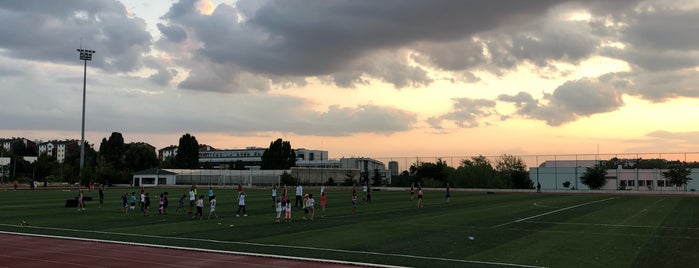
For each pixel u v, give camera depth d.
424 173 107.06
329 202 51.78
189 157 163.88
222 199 57.34
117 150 147.38
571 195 69.44
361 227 27.84
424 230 26.34
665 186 84.62
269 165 155.38
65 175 126.00
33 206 44.69
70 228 27.50
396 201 53.75
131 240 22.52
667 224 28.89
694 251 19.44
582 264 16.97
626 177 91.69
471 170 102.12
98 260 17.67
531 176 100.75
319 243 21.75
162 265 16.81
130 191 82.12
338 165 162.38
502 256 18.47
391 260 17.64
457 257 18.30
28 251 19.61
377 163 139.88
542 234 24.59
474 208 42.56
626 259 17.84
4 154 178.62
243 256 18.56
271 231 26.03
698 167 86.12
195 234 24.84
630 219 32.03
